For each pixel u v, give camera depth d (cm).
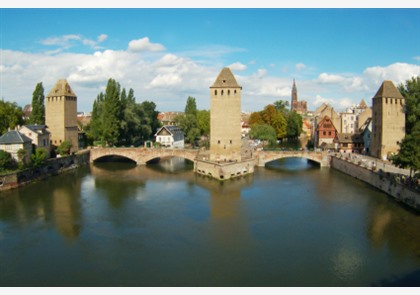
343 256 4044
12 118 9950
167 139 13662
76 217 5434
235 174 8588
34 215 5522
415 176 5916
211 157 8944
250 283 3456
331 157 10012
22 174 7544
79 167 10062
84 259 4000
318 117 16338
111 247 4322
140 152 10619
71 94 10619
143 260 3966
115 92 11619
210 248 4278
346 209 5784
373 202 6181
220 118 8806
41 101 11375
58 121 10338
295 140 19838
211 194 6856
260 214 5572
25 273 3688
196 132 15125
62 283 3478
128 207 5972
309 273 3659
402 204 6025
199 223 5159
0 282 3500
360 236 4622
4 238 4600
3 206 5994
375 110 9844
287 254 4103
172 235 4694
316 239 4538
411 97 9500
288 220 5275
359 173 8112
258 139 16050
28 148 7994
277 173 9088
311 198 6500
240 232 4788
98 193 6938
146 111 16112
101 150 10881
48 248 4294
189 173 9200
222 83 8744
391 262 3900
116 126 11638
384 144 9462
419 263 3872
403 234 4672
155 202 6281
